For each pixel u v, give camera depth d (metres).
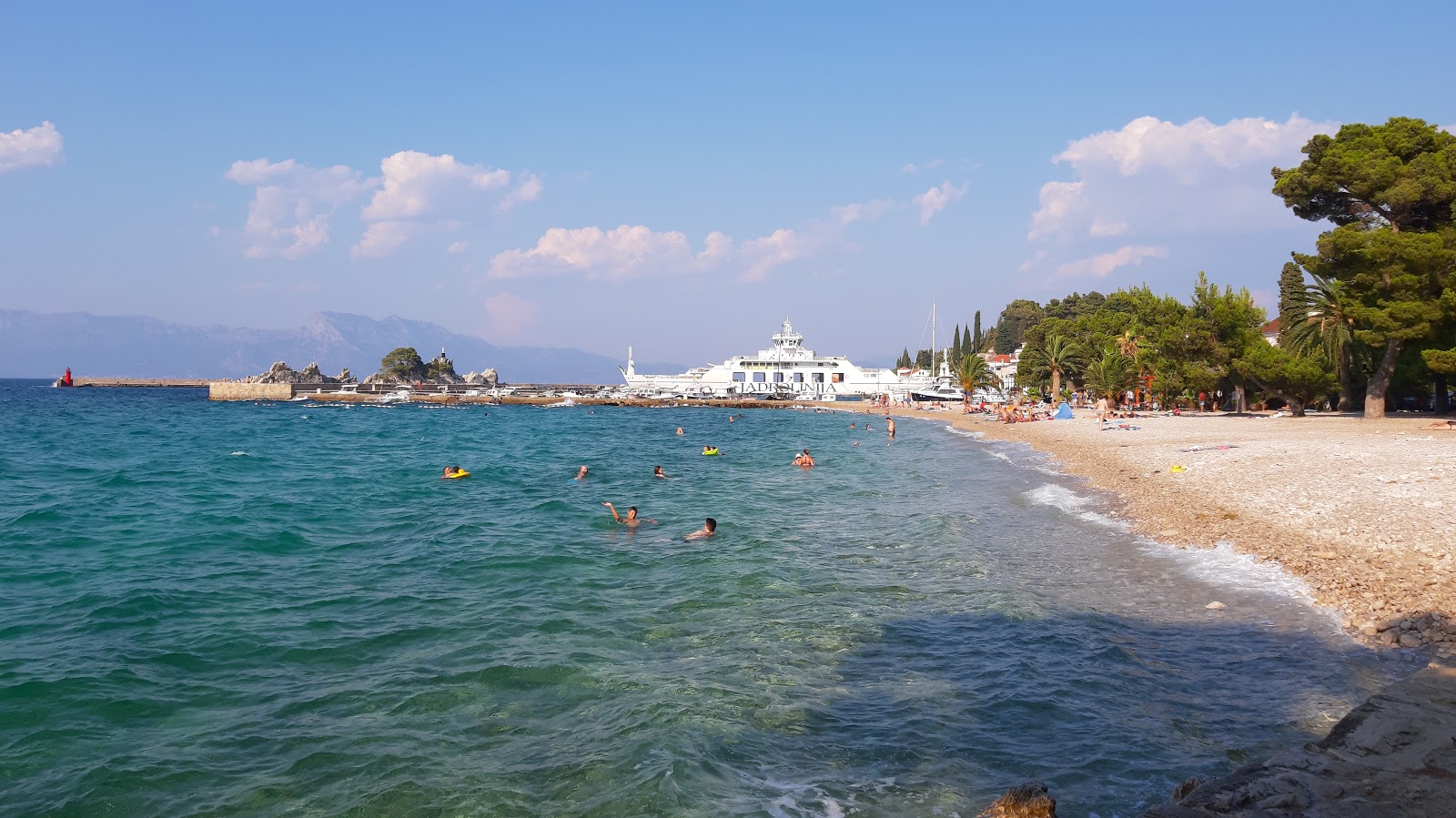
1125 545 20.97
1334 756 7.08
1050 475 38.22
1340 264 49.88
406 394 169.75
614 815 7.98
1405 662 11.60
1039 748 9.34
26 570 18.69
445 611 15.40
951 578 17.80
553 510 28.38
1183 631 13.59
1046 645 12.98
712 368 184.25
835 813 8.00
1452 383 55.97
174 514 27.05
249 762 9.19
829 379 179.38
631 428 91.88
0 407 121.94
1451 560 15.80
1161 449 42.81
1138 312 94.75
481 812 8.09
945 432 79.44
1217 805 6.27
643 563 19.64
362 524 25.56
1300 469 29.50
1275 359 62.22
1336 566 16.56
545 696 11.13
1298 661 11.83
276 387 173.50
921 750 9.37
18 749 9.45
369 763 9.13
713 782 8.62
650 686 11.44
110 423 86.19
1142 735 9.58
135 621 14.54
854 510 28.16
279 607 15.67
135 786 8.61
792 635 13.82
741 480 38.12
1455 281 44.12
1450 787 6.43
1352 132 51.78
